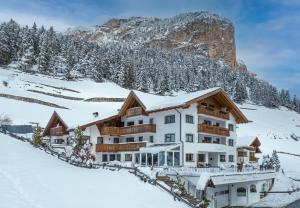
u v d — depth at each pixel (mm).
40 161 41312
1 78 123000
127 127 57062
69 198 27844
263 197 51969
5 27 156000
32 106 95438
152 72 174250
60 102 107688
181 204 32969
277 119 160875
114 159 58469
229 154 59469
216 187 43594
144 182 37062
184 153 49531
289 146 106125
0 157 37844
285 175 65500
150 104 55344
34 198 25812
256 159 74750
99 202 28359
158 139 53344
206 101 57031
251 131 116688
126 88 153875
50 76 145125
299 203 46625
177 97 54906
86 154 46875
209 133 54031
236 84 183875
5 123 74000
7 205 22766
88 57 162500
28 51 151750
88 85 142375
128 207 28719
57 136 68312
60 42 174625
